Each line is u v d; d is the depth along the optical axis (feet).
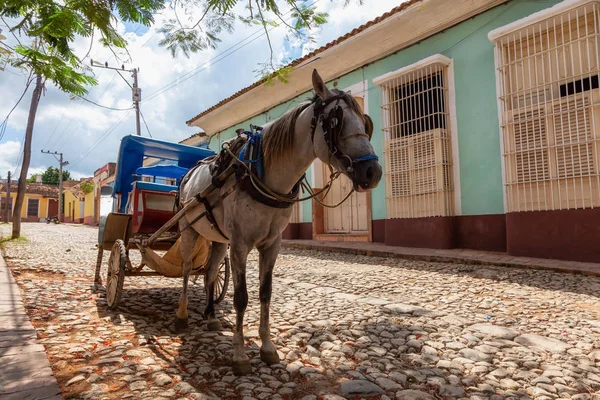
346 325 12.89
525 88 25.94
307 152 9.43
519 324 13.23
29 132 45.65
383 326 12.77
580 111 23.40
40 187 157.48
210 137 58.59
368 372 9.36
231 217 10.02
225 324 13.34
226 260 16.37
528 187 25.49
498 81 27.35
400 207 32.89
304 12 11.87
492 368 9.65
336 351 10.68
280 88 43.45
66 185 157.38
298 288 18.84
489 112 28.19
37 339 10.84
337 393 8.29
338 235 39.27
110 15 9.95
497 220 27.81
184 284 13.05
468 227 29.40
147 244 14.83
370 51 35.42
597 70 22.62
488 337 11.85
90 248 37.04
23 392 7.71
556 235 24.00
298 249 36.40
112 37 10.43
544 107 24.62
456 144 30.17
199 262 14.92
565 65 23.86
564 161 23.81
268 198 9.52
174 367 9.43
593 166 22.80
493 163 27.96
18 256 29.09
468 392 8.45
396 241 32.83
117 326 12.51
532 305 15.49
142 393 7.97
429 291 18.10
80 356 9.80
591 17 23.53
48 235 56.13
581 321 13.37
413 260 27.58
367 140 8.48
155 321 13.65
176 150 20.38
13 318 12.60
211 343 11.28
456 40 30.22
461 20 29.78
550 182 24.40
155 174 21.35
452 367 9.64
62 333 11.66
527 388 8.66
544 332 12.39
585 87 23.84
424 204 31.22
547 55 25.12
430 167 30.66
